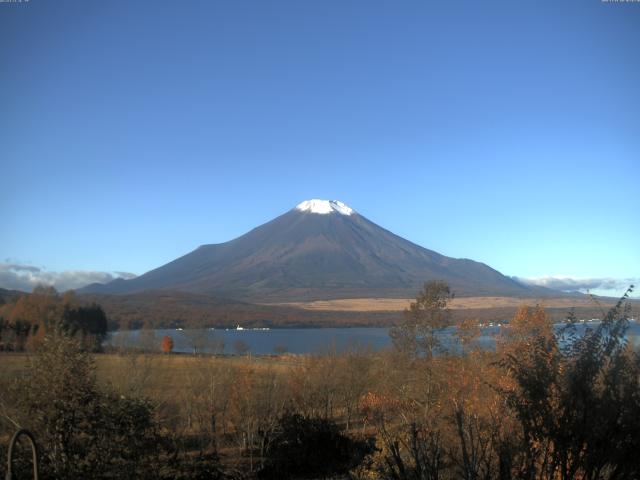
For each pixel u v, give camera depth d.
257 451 30.66
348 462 26.78
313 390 39.03
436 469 6.55
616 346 6.31
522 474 6.18
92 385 17.12
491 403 9.86
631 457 5.98
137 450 17.67
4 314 58.09
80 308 66.62
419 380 27.22
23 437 15.99
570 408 6.16
